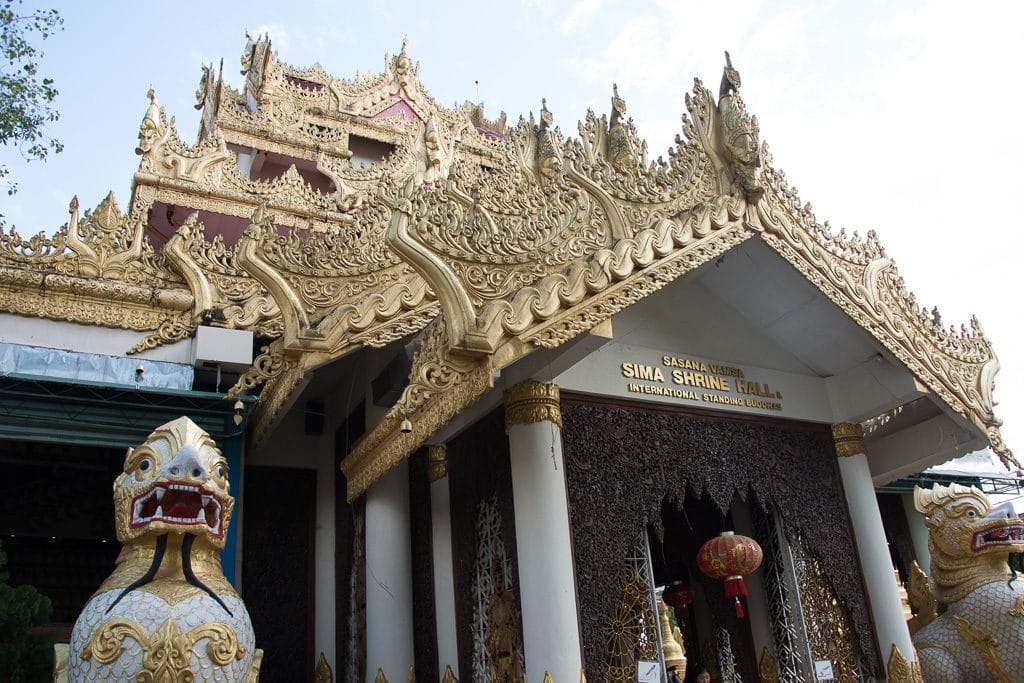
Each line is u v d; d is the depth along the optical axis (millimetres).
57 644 6562
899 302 9906
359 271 8344
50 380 8133
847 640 9398
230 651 5230
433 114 19094
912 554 14453
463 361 6699
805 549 9633
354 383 10633
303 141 17234
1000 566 8078
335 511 10727
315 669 10078
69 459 11633
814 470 9922
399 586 9023
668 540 12617
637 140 8570
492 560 8281
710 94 9188
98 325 9125
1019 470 10414
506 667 7695
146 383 8867
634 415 8688
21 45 10211
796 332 9984
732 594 8594
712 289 9758
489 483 8375
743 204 8742
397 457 8070
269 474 10875
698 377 9344
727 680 11016
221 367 9164
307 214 14320
